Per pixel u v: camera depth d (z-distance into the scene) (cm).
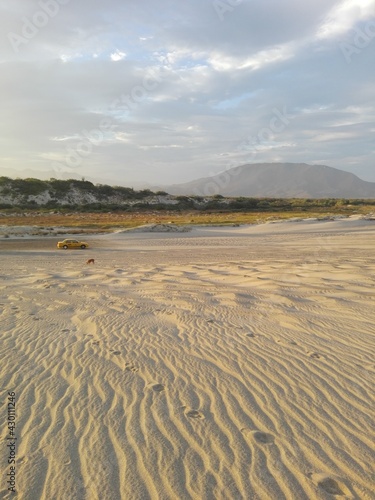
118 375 488
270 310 834
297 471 299
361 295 956
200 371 500
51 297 997
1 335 661
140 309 855
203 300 949
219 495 274
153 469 302
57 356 559
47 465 307
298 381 466
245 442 338
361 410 394
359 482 287
